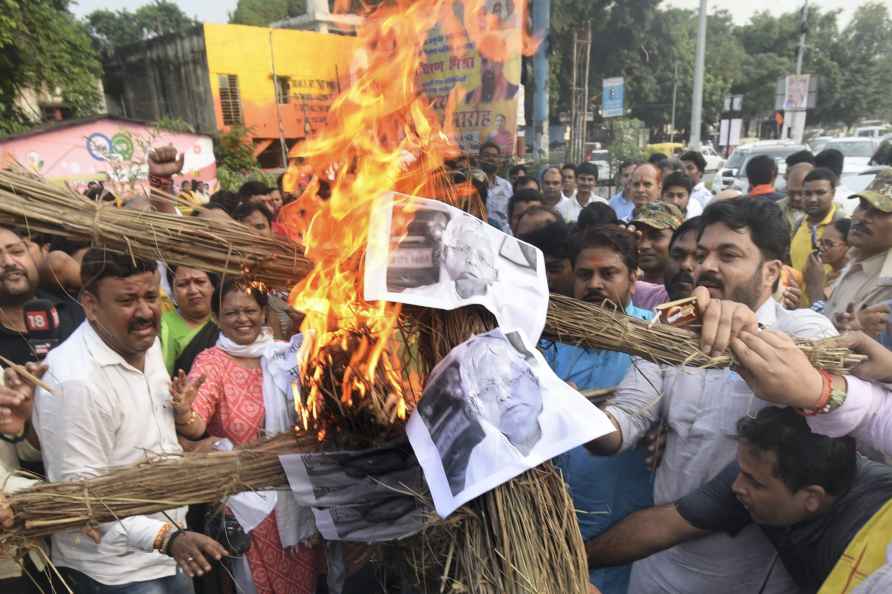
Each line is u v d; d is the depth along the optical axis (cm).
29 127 975
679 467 153
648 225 298
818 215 399
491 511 103
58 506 107
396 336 119
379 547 123
